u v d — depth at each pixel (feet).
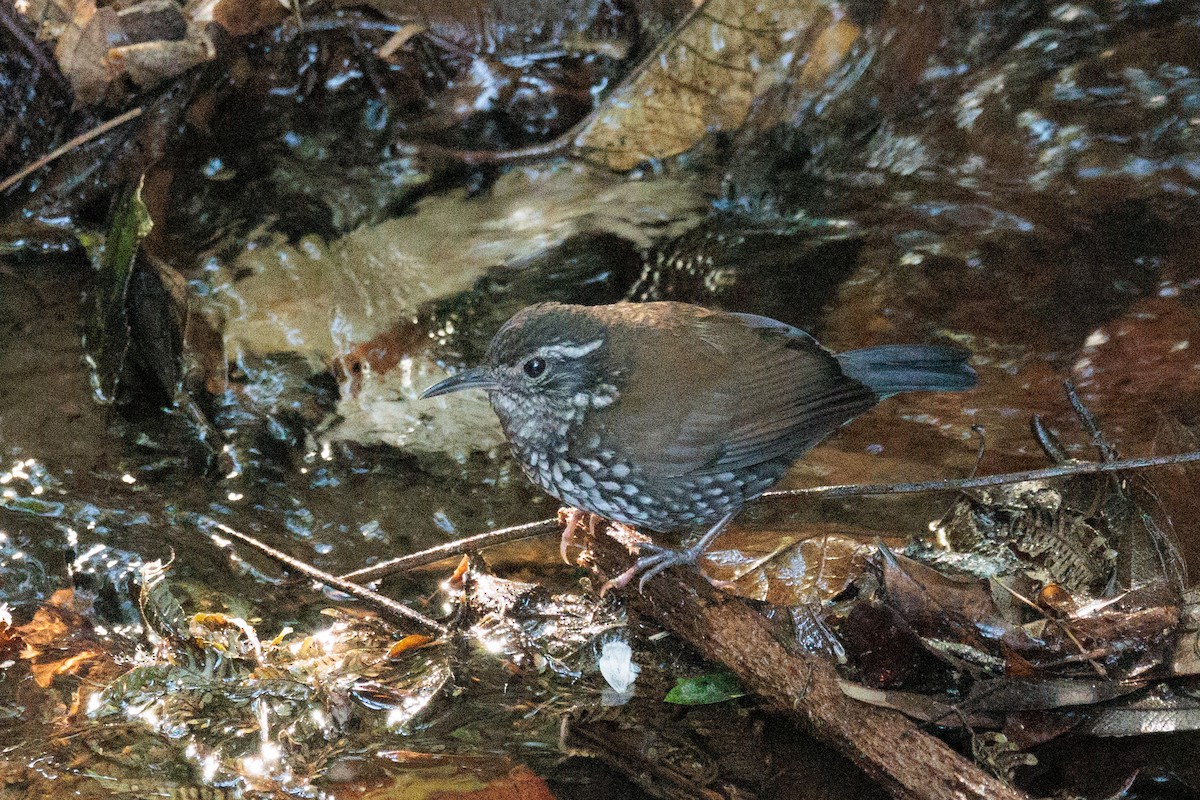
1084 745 26.78
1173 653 27.07
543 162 47.16
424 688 29.14
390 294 42.39
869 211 46.47
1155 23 49.57
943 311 42.11
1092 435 31.96
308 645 30.25
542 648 30.22
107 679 29.01
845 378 30.91
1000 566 30.25
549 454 30.48
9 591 31.50
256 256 43.06
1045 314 41.57
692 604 28.78
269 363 39.73
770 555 32.58
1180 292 41.68
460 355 40.63
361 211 45.27
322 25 48.21
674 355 29.99
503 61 49.21
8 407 37.45
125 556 32.96
